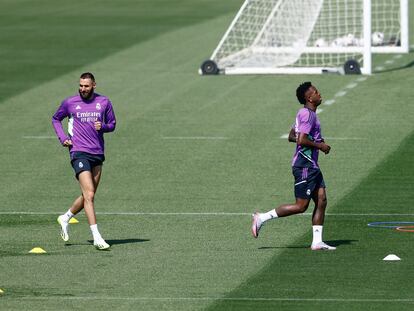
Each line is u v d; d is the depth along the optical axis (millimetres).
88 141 53625
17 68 111500
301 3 115188
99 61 115000
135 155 76562
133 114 90125
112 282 46938
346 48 112125
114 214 61156
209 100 94875
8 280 47438
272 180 68875
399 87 98188
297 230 56344
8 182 69812
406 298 43594
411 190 65000
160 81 103875
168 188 67250
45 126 86938
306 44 117250
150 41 127375
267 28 117375
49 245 54250
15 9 157625
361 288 45156
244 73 106438
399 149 76250
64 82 104125
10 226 58625
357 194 64188
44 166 74250
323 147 51094
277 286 45750
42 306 43406
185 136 82125
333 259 50094
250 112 89688
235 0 164500
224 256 51250
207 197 64812
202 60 114938
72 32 134750
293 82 101812
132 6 159625
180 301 43875
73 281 47188
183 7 157625
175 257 51281
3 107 93750
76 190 67562
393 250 51625
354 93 96000
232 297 44250
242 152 76750
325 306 42719
